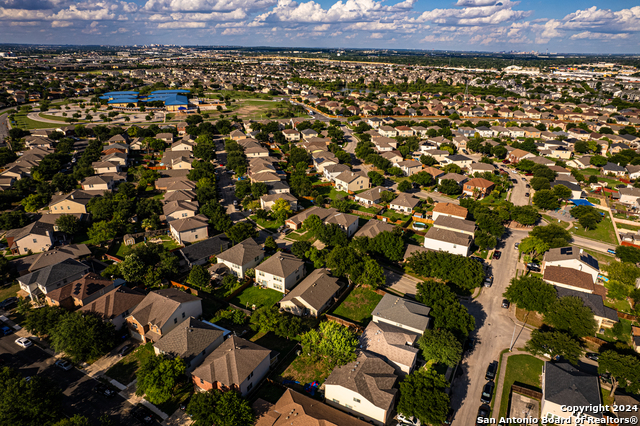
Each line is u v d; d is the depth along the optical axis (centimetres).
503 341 6975
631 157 17500
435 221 10769
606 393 5872
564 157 18875
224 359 5753
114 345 6700
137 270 8181
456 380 6088
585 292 7844
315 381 6009
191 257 9112
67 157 16425
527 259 9625
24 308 7362
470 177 16125
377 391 5297
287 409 5150
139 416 5322
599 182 15488
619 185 14938
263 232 11100
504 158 18800
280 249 9338
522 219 11331
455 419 5409
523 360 6519
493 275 9100
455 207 11444
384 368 5744
